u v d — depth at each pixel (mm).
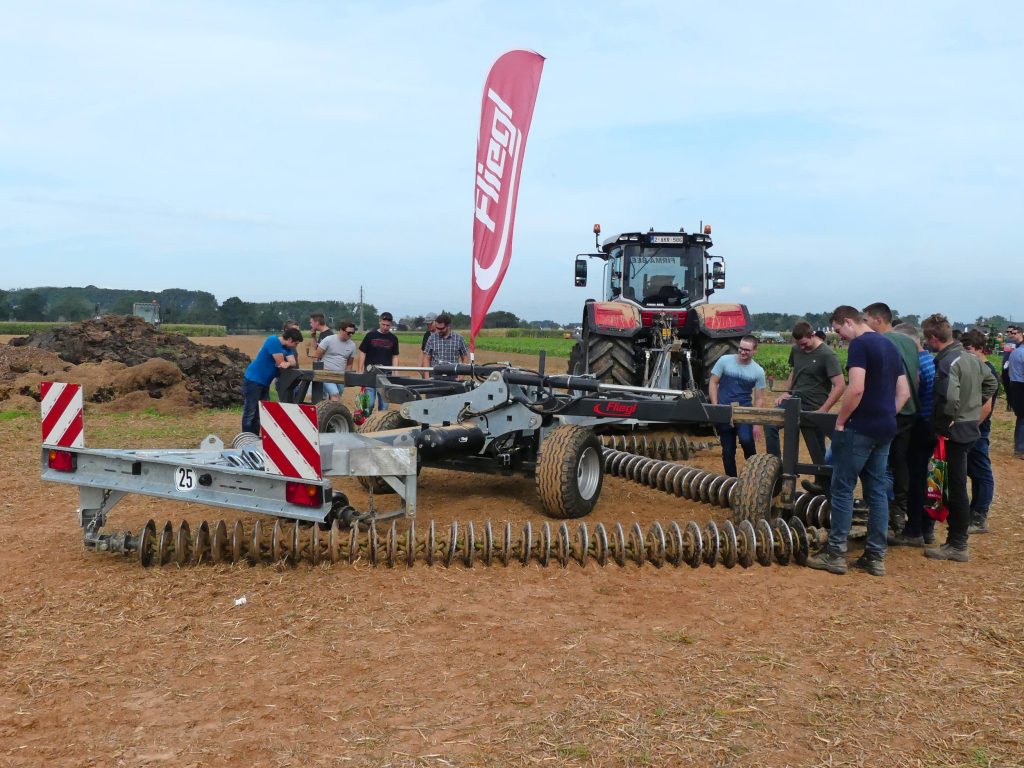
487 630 4195
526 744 3031
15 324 68312
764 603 4719
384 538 5453
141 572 5098
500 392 6820
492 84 9086
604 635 4145
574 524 6512
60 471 5531
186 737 3078
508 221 9188
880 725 3234
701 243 12641
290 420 4719
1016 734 3174
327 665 3736
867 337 5215
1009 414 15305
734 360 7812
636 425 9414
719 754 2986
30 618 4297
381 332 11305
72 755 2945
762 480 5918
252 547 5215
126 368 15156
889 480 5730
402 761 2906
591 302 11773
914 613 4551
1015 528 6602
